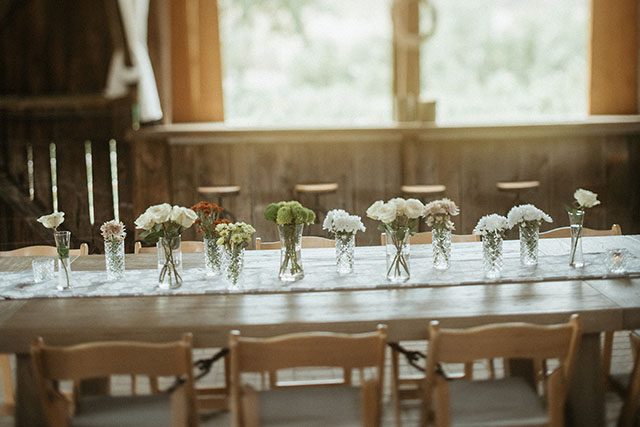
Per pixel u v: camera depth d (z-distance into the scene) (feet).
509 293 10.80
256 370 8.43
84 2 20.26
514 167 21.62
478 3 24.67
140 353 8.37
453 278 11.51
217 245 11.94
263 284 11.42
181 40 22.91
